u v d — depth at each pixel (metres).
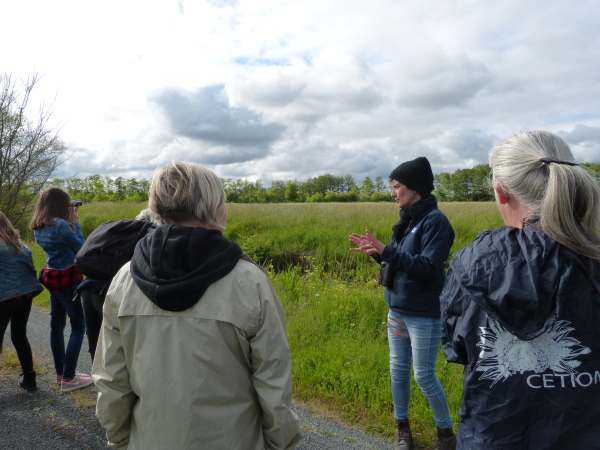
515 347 0.93
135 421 1.29
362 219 12.45
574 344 0.90
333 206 17.59
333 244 9.86
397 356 2.66
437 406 2.52
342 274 7.93
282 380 1.30
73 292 3.47
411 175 2.52
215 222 1.42
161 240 1.28
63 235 3.37
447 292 1.07
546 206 0.98
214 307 1.22
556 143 1.10
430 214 2.46
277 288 6.06
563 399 0.89
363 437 2.88
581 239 0.93
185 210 1.37
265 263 9.58
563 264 0.93
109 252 2.57
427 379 2.48
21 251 3.38
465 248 1.10
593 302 0.92
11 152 14.16
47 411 3.24
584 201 0.97
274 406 1.26
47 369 4.02
